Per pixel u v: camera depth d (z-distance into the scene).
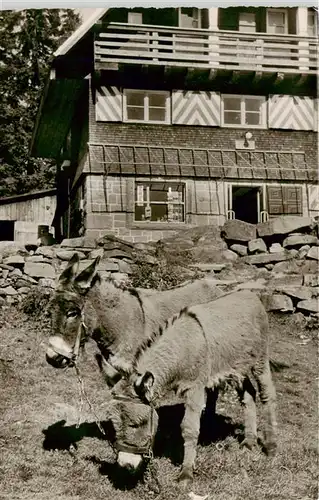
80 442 7.04
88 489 5.84
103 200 18.89
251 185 19.77
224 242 15.15
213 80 19.73
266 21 20.45
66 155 23.58
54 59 18.77
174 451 6.77
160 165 19.34
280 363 10.14
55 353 6.09
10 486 5.91
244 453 6.80
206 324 6.36
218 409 8.38
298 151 20.16
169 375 5.91
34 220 25.69
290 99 20.23
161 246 14.92
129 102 19.56
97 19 18.44
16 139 27.56
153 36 19.03
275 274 14.16
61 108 21.72
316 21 19.12
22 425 7.49
